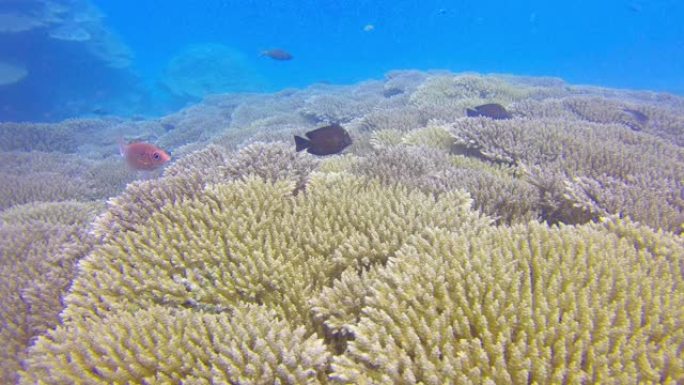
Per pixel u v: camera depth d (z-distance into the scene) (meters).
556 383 0.41
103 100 6.82
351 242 0.69
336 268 0.68
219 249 0.68
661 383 0.40
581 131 1.50
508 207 0.98
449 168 1.14
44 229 1.08
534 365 0.42
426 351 0.46
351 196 0.87
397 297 0.53
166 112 7.34
